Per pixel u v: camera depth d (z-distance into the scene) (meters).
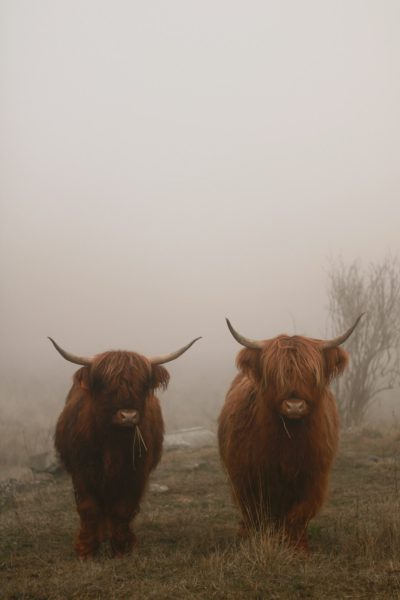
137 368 5.78
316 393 5.51
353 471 10.36
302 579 4.66
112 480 6.02
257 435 5.87
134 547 6.21
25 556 6.15
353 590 4.41
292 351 5.52
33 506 9.13
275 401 5.50
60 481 11.35
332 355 5.77
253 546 5.30
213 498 9.15
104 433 5.89
